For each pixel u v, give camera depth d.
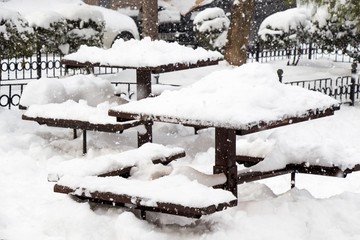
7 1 17.53
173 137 9.63
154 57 8.55
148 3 20.70
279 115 5.48
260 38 19.58
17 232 5.63
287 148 6.25
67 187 5.79
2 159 7.98
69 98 9.52
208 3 25.11
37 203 6.34
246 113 5.38
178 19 24.91
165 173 6.34
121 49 8.94
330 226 5.46
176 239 5.30
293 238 5.28
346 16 15.49
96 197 5.64
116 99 9.47
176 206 5.19
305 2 15.39
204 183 5.69
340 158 6.07
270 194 6.27
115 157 6.59
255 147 6.68
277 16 19.38
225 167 5.73
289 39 19.06
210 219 5.55
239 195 6.23
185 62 8.73
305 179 7.87
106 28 19.28
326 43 17.84
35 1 18.00
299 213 5.64
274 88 5.84
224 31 19.02
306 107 5.70
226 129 5.68
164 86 10.87
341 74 17.64
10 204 6.32
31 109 8.89
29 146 8.75
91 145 8.91
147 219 5.71
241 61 16.84
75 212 5.75
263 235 5.29
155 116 5.72
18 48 11.23
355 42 17.39
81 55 8.96
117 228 5.40
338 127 11.52
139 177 6.32
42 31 14.20
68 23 14.90
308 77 16.78
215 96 5.77
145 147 6.95
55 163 8.10
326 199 5.92
